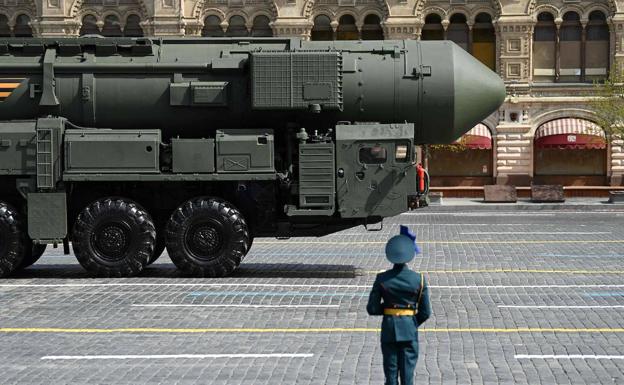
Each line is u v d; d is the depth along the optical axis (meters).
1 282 29.75
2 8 83.12
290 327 22.69
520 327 22.61
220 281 29.78
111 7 82.88
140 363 19.05
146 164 30.23
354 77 30.89
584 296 27.09
